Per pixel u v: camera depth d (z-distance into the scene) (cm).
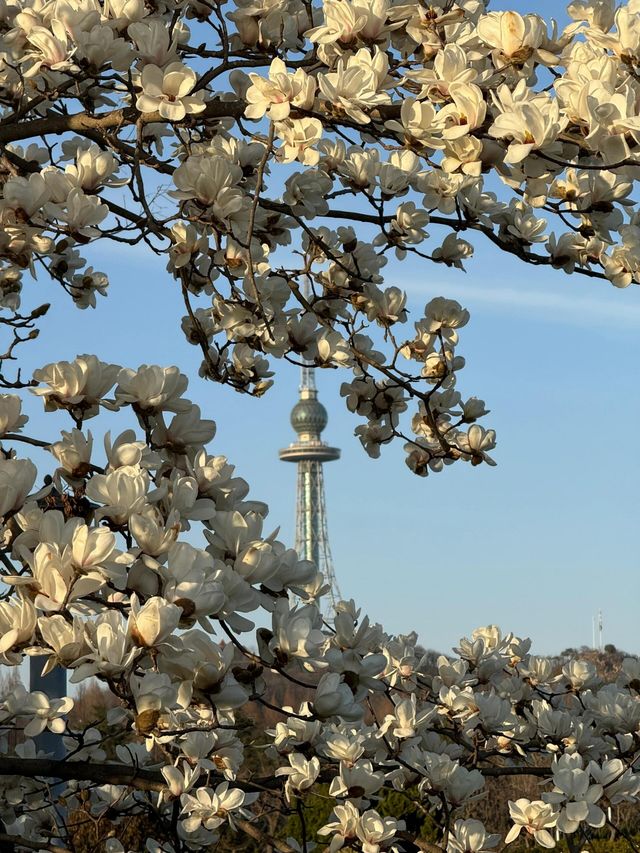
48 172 358
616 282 406
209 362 490
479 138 313
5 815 490
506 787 1412
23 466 264
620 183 373
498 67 338
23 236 379
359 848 427
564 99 293
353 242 488
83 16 359
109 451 273
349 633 351
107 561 243
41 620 238
